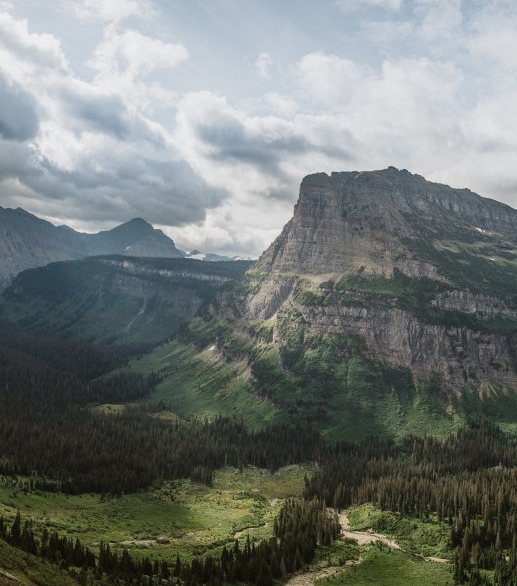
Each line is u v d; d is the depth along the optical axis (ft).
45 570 436.35
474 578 556.51
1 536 492.54
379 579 564.71
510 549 597.11
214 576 523.70
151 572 523.29
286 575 568.00
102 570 501.56
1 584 356.38
